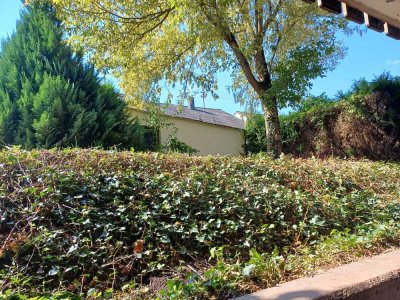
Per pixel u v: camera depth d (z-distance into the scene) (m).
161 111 12.32
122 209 3.92
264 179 5.92
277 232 4.32
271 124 11.24
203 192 4.62
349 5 4.32
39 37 8.51
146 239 3.65
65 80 8.04
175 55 11.70
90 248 3.37
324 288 2.21
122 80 11.75
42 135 7.25
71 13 9.54
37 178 4.20
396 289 2.54
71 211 3.75
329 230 4.50
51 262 3.13
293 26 11.21
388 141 11.34
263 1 9.81
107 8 10.08
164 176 4.93
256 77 12.21
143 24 10.66
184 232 3.81
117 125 8.46
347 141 12.35
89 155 5.24
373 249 3.40
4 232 3.44
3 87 7.98
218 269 2.73
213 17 9.46
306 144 13.64
